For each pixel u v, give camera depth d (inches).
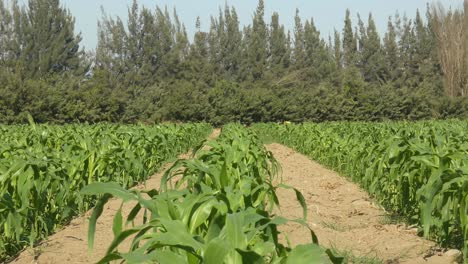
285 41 2834.6
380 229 240.1
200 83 2379.4
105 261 86.1
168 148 499.5
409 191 249.9
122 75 2447.1
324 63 2728.8
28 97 1524.4
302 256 85.4
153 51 2471.7
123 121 1654.8
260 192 164.1
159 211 111.2
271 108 1752.0
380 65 2687.0
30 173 198.1
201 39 2709.2
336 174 471.2
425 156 209.5
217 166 207.6
